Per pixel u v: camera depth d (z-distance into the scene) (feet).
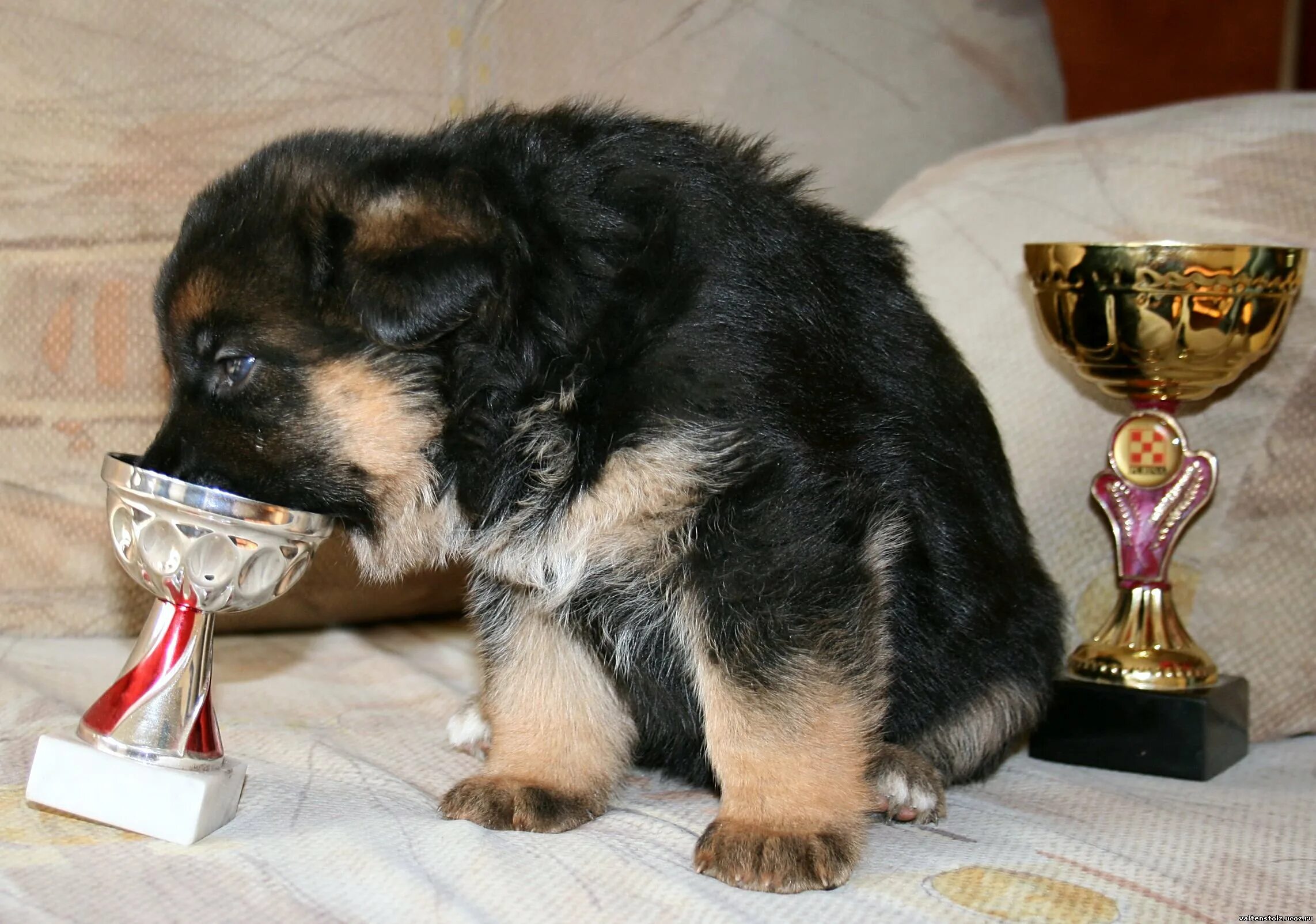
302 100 3.51
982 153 3.73
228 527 2.69
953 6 3.98
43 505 3.43
